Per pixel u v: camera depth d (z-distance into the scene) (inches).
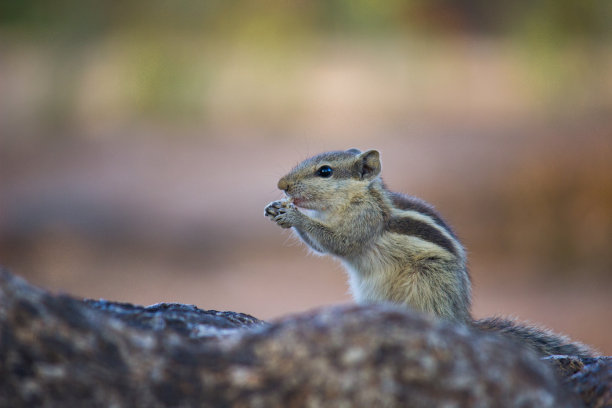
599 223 935.0
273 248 890.1
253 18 1467.8
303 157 1186.0
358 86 1496.1
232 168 1129.4
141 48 1385.3
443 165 1133.1
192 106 1363.2
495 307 750.5
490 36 1769.2
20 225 938.7
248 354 128.4
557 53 1430.9
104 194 1029.2
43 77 1379.2
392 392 122.1
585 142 1171.9
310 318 131.3
